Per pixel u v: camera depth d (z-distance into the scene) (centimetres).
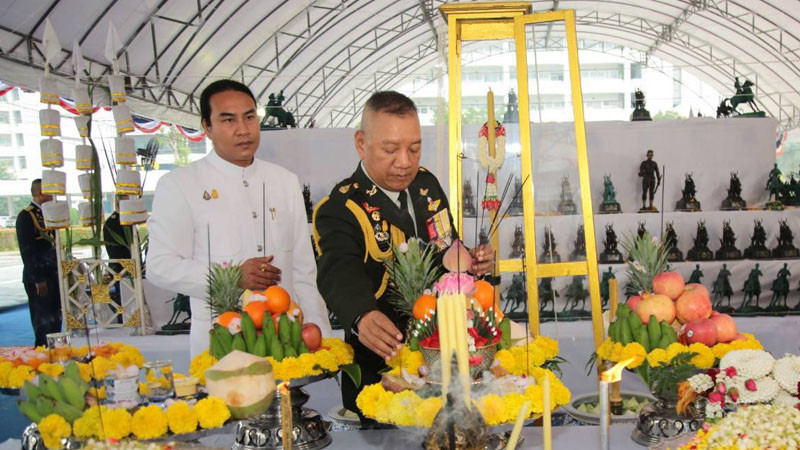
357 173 211
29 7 822
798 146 2241
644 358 187
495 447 158
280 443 179
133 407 149
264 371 154
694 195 530
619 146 534
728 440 140
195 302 268
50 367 158
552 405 157
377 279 205
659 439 176
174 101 1296
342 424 254
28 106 1608
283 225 288
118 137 523
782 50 1758
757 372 164
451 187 280
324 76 1830
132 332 476
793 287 499
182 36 1155
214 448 155
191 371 187
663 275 205
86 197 539
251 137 273
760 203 543
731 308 500
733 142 534
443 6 275
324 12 1458
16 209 1820
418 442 155
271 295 192
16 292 1347
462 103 286
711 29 1864
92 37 964
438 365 144
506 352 169
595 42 2352
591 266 273
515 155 322
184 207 271
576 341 385
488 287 176
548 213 342
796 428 138
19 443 179
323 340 196
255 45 1406
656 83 2530
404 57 2128
